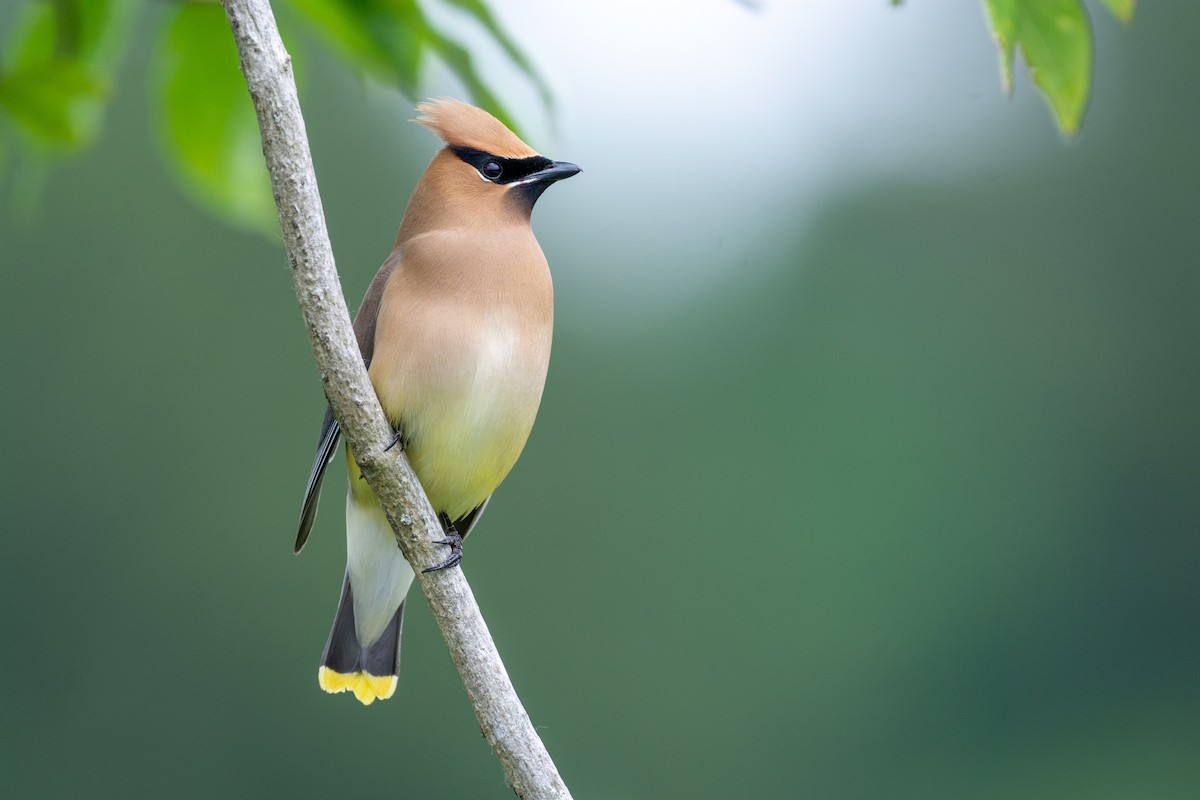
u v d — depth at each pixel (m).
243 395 15.47
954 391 16.02
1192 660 16.08
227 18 4.62
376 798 15.02
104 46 4.93
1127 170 16.19
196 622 15.20
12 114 4.70
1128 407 16.12
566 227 14.99
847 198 15.67
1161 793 15.75
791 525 16.00
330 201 15.37
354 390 5.09
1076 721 16.22
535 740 5.18
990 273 15.90
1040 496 16.05
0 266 15.09
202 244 15.44
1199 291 15.95
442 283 6.43
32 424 15.12
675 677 15.88
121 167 15.20
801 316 15.83
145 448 15.29
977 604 16.19
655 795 15.77
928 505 15.95
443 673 15.28
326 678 7.12
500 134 6.77
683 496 15.88
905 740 16.05
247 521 15.30
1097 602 16.16
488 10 4.68
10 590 14.94
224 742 14.99
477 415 6.43
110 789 14.92
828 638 15.98
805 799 15.77
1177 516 16.16
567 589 15.89
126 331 15.30
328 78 15.27
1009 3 4.14
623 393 15.88
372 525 6.95
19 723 14.81
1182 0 16.17
